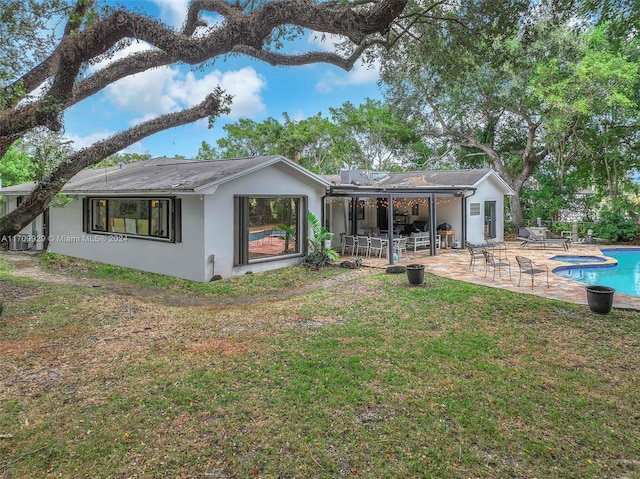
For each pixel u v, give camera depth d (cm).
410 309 765
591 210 2208
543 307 769
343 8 637
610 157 1936
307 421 380
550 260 1396
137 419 382
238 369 494
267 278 1107
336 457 330
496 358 531
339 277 1156
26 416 387
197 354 543
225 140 3491
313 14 564
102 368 498
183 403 412
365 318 711
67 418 383
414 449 340
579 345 577
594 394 436
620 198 1958
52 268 1353
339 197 1555
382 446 344
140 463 321
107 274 1219
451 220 1808
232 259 1126
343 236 1602
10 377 471
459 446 345
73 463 321
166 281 1083
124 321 700
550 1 756
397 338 605
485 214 1967
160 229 1171
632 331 634
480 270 1197
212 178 1031
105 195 1345
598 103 1702
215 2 736
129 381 462
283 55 912
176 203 1105
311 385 451
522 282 1014
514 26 739
